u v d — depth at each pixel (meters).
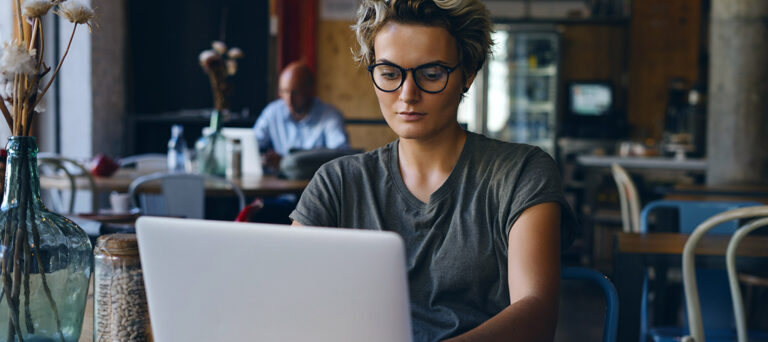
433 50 1.13
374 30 1.16
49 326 1.02
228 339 0.78
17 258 0.99
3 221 1.00
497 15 7.93
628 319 2.17
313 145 4.60
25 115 1.02
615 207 6.16
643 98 7.67
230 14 5.76
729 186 4.22
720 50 4.64
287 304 0.75
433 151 1.21
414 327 1.17
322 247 0.71
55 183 3.40
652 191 6.08
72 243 1.05
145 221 0.79
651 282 4.50
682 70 7.61
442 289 1.16
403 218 1.21
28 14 1.00
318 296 0.73
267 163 4.22
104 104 5.05
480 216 1.17
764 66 4.54
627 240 2.36
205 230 0.76
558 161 7.52
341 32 7.22
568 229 1.18
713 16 4.70
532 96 7.66
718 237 2.45
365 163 1.26
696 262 2.14
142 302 1.03
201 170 3.81
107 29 5.05
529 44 7.59
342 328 0.73
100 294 1.04
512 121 7.69
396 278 0.70
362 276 0.71
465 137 1.23
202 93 5.74
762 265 2.09
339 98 7.25
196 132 5.63
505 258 1.16
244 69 5.80
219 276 0.77
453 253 1.17
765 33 4.52
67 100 4.93
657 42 7.62
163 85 5.68
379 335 0.72
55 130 4.93
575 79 7.68
